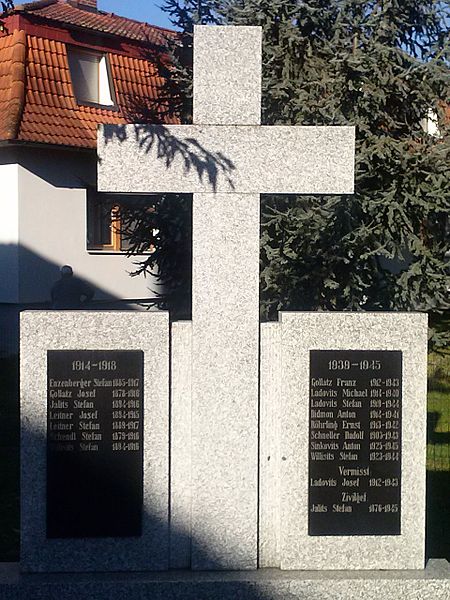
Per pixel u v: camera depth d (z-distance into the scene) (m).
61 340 5.45
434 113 12.70
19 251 16.66
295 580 5.36
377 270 12.39
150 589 5.32
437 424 10.43
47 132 16.33
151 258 13.16
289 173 5.54
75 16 18.62
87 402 5.46
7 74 16.58
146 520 5.51
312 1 11.90
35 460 5.45
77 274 17.67
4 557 6.73
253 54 5.55
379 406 5.54
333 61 11.63
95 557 5.48
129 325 5.46
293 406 5.52
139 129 5.52
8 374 14.81
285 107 11.76
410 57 11.87
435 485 8.27
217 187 5.51
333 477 5.54
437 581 5.39
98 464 5.47
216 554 5.53
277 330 5.58
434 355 13.85
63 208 17.38
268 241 11.51
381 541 5.55
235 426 5.52
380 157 11.46
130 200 12.84
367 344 5.52
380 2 12.05
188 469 5.55
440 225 12.68
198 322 5.50
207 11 12.55
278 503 5.61
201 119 5.54
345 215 11.19
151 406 5.49
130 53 18.62
